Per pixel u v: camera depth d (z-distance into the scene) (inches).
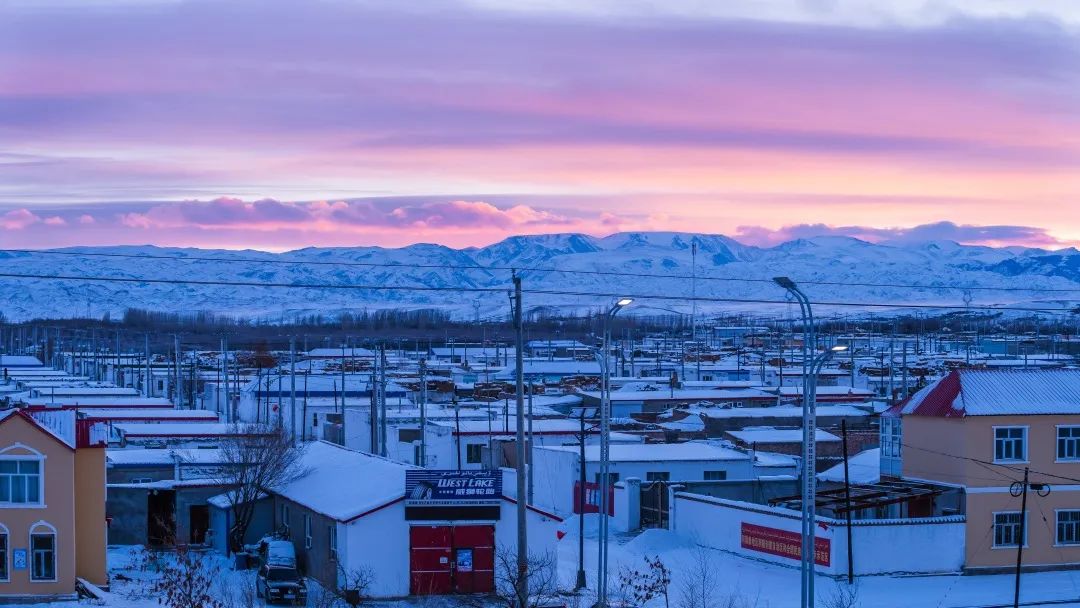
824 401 4817.9
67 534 1808.6
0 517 1788.9
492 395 5177.2
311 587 2007.9
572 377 6402.6
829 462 3208.7
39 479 1802.4
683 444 3171.8
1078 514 2283.5
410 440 3752.5
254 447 2367.1
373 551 1937.7
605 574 1818.4
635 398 4744.1
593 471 2861.7
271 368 6776.6
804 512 1632.6
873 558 2151.8
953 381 2330.2
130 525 2422.5
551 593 1861.5
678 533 2496.3
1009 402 2285.9
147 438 3120.1
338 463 2381.9
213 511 2404.0
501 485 1978.3
